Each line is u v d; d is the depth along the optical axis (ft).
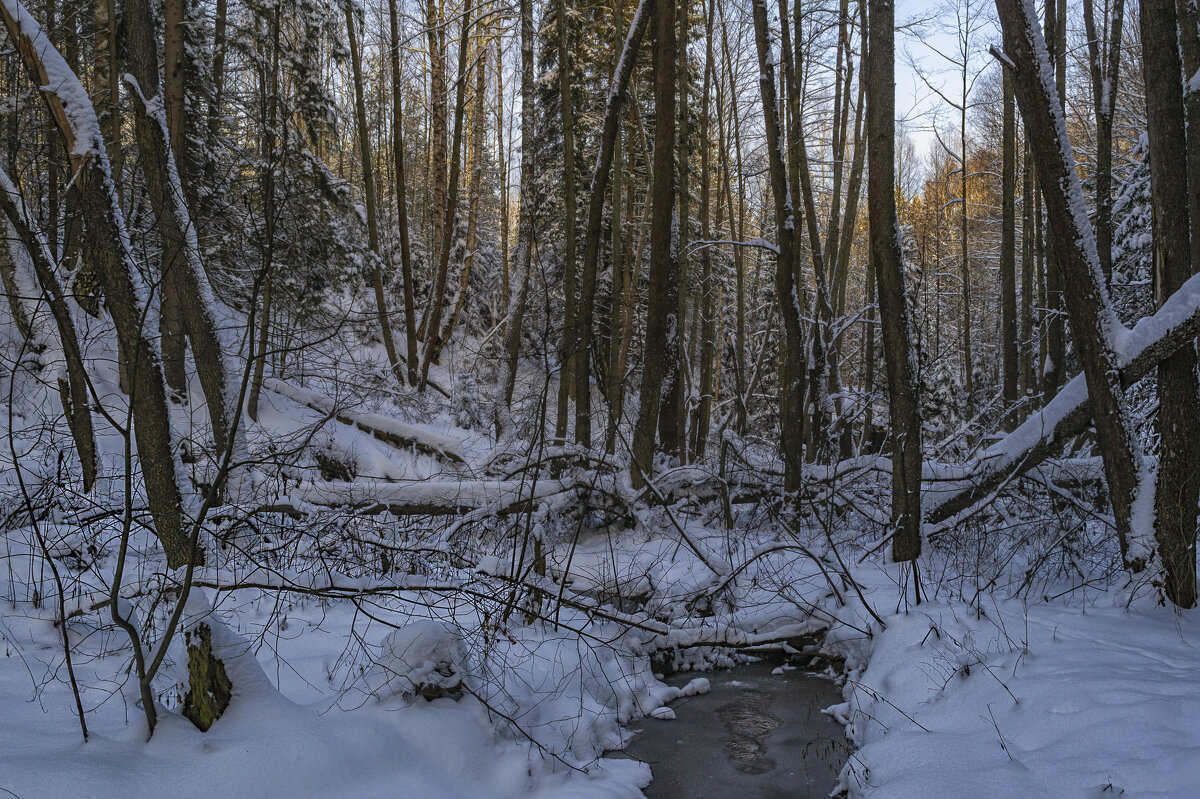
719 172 75.20
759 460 41.63
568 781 16.05
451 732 15.30
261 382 48.34
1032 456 27.30
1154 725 13.96
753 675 24.44
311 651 19.34
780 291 37.45
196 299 31.40
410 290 71.10
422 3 74.28
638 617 24.18
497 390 45.88
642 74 67.05
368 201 72.33
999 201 93.71
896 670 20.45
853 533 35.68
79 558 21.09
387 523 27.53
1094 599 23.09
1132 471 22.74
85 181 16.83
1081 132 82.12
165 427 18.03
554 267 68.39
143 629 16.15
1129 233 48.57
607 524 34.53
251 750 12.60
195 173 44.55
